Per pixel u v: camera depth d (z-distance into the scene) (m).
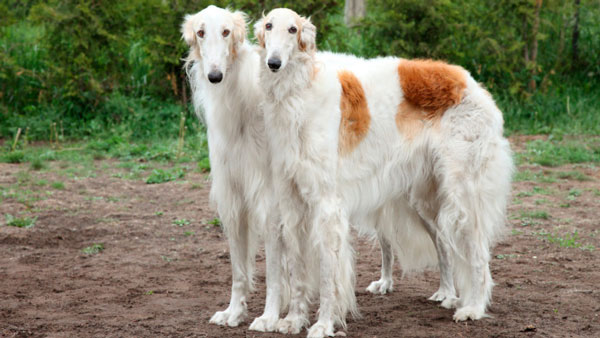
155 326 4.48
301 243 4.37
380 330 4.38
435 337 4.23
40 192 9.24
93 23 13.60
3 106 13.79
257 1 13.55
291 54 4.09
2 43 15.12
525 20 13.75
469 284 4.71
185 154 11.77
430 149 4.73
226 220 4.48
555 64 14.88
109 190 9.48
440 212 4.77
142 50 14.56
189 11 13.51
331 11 13.93
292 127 4.14
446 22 13.37
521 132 12.80
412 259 5.27
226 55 4.13
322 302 4.27
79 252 6.66
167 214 8.21
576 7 13.96
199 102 4.64
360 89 4.51
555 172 9.95
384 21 13.62
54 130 13.15
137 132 13.30
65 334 4.33
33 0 15.97
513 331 4.32
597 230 7.19
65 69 13.80
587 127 12.73
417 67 4.76
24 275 5.83
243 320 4.56
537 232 7.13
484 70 14.15
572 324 4.44
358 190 4.54
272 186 4.34
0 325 4.50
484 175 4.69
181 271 6.02
